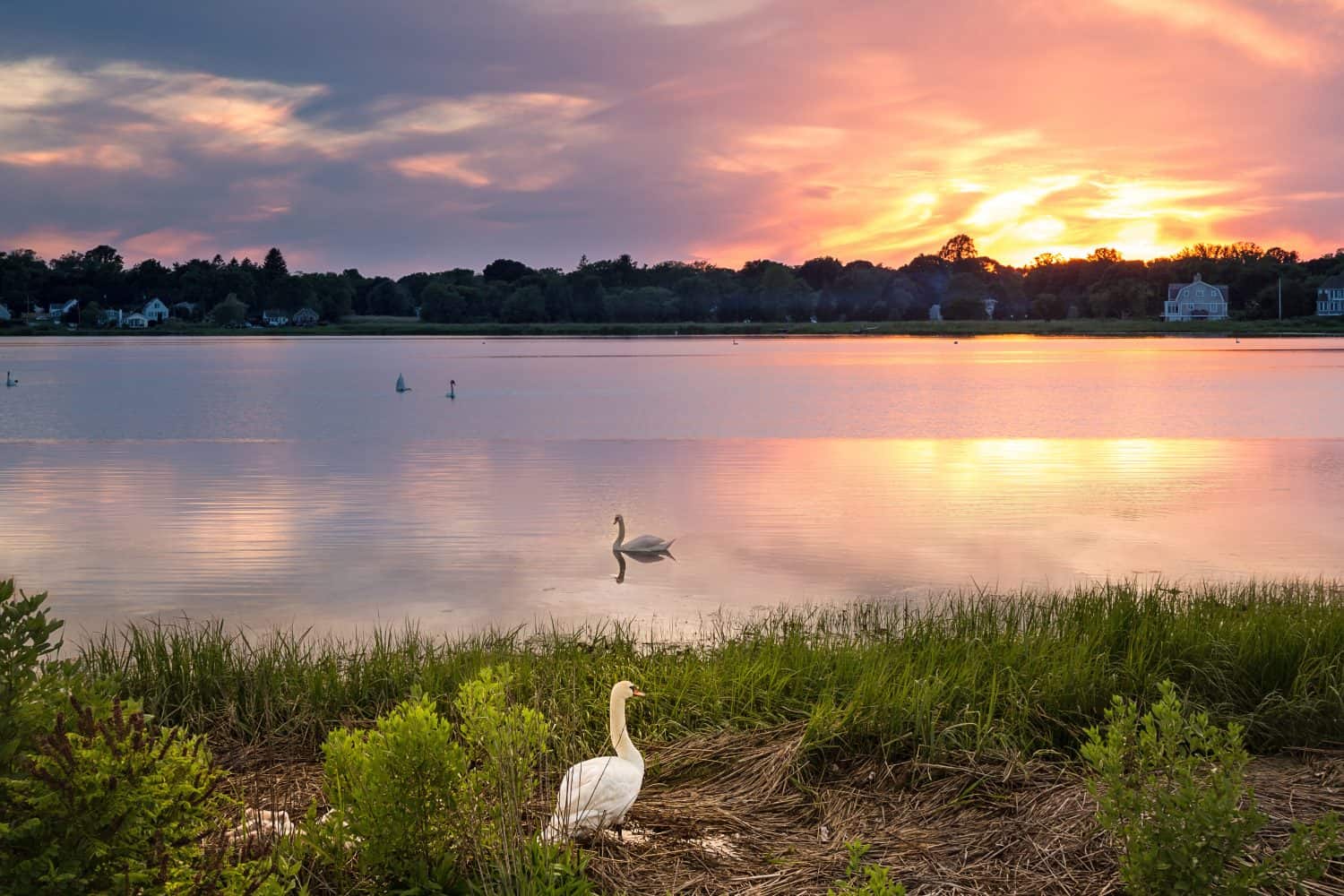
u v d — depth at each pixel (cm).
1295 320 18600
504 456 2838
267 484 2319
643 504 2033
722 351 11919
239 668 870
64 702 406
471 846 519
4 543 1666
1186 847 461
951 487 2220
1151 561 1527
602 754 698
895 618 1098
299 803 623
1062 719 757
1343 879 521
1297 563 1510
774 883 524
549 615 1244
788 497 2102
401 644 1009
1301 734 734
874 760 684
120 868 393
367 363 9331
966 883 527
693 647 1031
